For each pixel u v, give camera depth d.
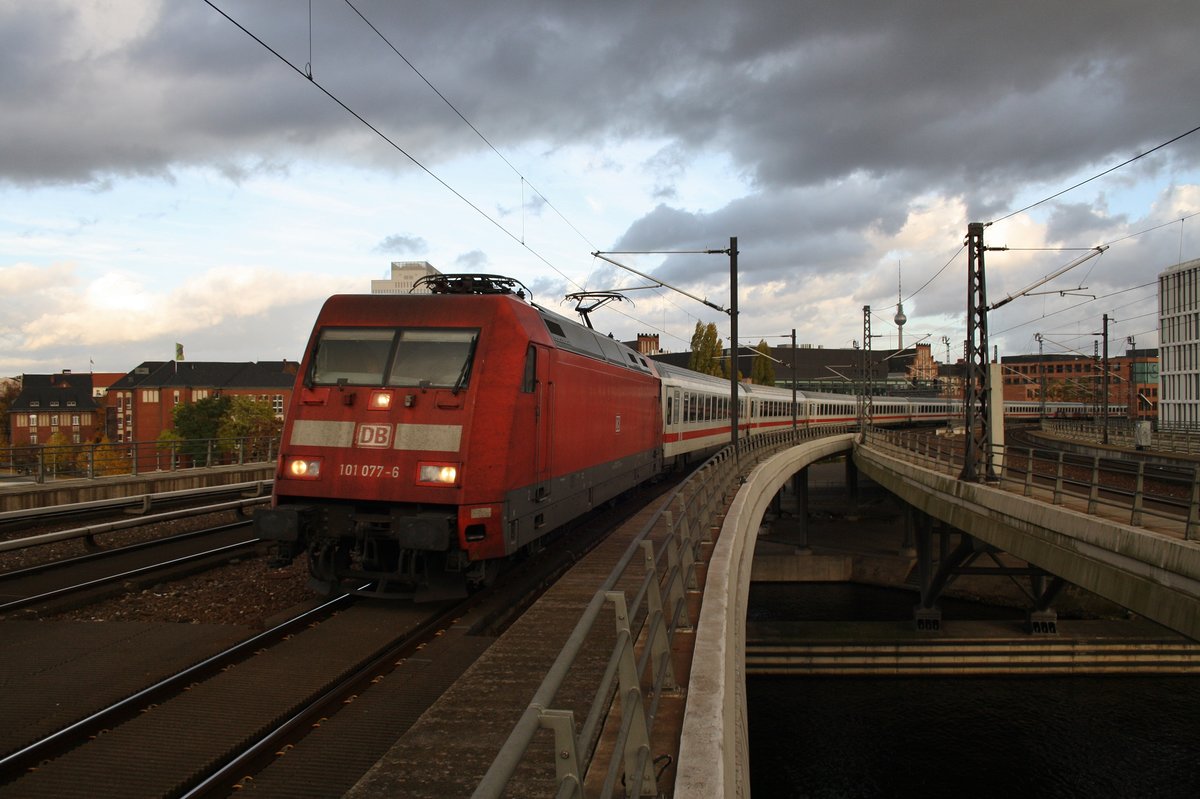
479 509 9.14
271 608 9.47
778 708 26.58
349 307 10.20
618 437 15.77
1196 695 26.77
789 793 21.69
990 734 24.50
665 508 6.76
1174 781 21.72
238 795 4.92
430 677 7.00
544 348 10.68
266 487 23.08
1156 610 11.90
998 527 19.06
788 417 48.44
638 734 3.55
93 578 10.98
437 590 9.41
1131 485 27.78
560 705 5.35
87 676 6.80
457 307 9.93
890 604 37.31
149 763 5.22
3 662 7.15
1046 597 28.78
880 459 35.03
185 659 7.25
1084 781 21.81
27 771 5.15
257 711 6.07
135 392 93.25
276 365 96.75
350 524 9.41
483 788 1.92
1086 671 28.50
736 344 24.33
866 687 28.08
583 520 15.59
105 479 21.06
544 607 8.20
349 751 5.51
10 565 12.34
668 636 5.25
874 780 22.20
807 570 41.78
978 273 22.02
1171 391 70.19
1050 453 17.53
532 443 10.27
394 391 9.48
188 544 14.13
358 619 8.83
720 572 8.40
